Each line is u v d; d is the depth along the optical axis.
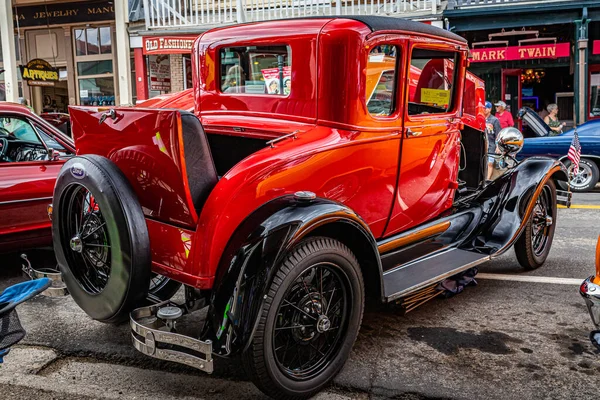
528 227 4.69
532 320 3.88
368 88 3.35
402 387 2.98
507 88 13.97
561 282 4.68
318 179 3.16
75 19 14.47
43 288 2.20
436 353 3.38
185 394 2.91
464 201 4.68
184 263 2.90
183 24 13.38
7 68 12.88
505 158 5.19
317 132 3.26
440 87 4.28
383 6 12.70
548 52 12.70
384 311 4.03
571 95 14.51
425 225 4.16
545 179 4.57
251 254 2.62
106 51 14.57
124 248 2.78
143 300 2.95
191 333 3.64
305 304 2.83
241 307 2.57
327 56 3.28
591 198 8.87
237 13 12.54
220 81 3.93
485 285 4.62
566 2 12.12
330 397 2.89
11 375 3.11
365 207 3.53
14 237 4.83
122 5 13.23
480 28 12.70
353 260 2.96
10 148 5.19
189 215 2.81
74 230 3.23
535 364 3.24
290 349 2.97
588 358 3.32
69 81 14.84
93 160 2.92
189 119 2.78
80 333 3.68
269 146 3.09
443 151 4.16
